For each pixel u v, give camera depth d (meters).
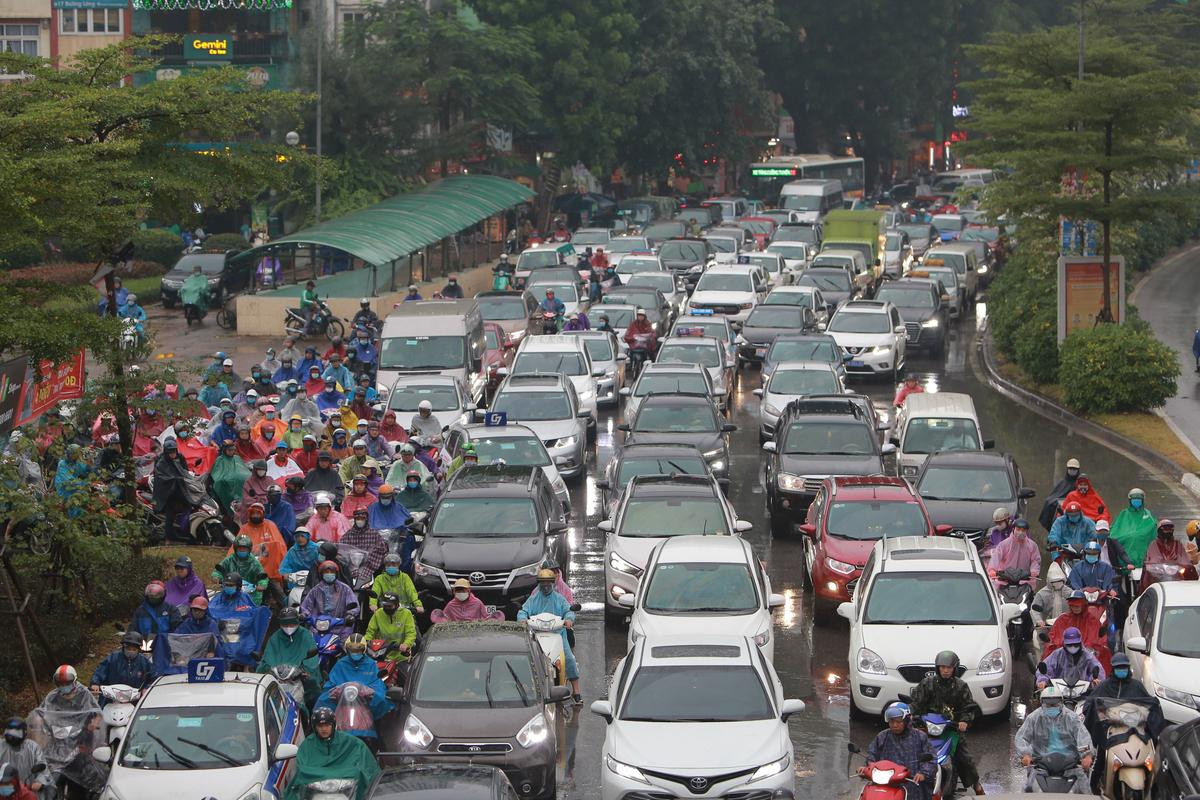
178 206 47.94
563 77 164.62
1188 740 28.86
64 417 46.16
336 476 50.09
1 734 31.70
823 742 36.22
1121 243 102.25
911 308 103.12
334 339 83.56
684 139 188.25
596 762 35.28
